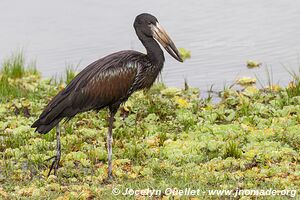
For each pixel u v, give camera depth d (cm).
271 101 1622
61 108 1289
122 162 1320
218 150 1357
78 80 1322
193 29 2358
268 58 2084
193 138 1423
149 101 1653
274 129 1422
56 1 2695
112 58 1355
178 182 1188
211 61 2086
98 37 2333
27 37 2339
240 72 1989
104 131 1480
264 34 2294
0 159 1356
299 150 1339
